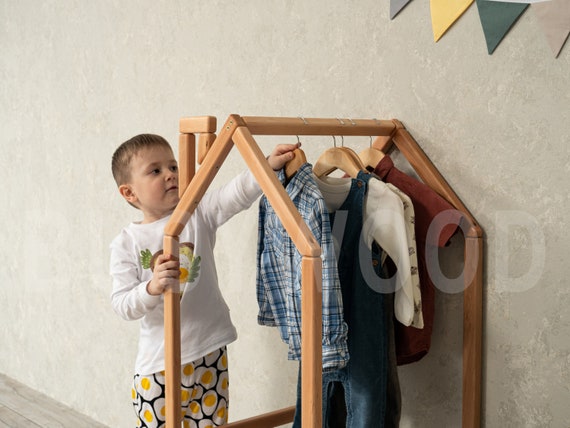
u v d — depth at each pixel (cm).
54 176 267
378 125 146
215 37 197
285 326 143
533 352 134
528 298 133
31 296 285
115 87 235
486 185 139
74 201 259
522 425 137
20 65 280
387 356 136
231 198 159
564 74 125
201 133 140
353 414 135
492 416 141
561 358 129
